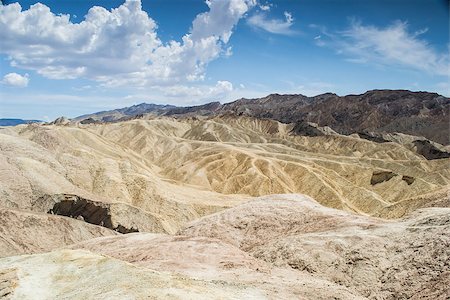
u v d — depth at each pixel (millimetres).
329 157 185250
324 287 28672
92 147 125188
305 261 35531
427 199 78500
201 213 88688
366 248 35125
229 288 25156
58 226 57781
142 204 85812
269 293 25578
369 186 144500
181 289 22422
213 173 140625
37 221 56156
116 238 47750
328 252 35688
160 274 25203
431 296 27078
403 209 81625
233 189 128375
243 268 33312
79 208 70125
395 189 135500
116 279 24094
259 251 40688
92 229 62062
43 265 28047
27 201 66812
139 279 23594
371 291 30688
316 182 125438
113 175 90875
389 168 171625
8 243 50969
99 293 22344
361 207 120312
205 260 34969
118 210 71750
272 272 33625
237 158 147125
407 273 30688
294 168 135875
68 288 24328
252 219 51125
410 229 36281
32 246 52594
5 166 71000
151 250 38375
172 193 94500
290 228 47344
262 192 122625
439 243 31859
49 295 23875
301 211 51000
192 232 51719
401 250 33594
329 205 116750
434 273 29375
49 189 70250
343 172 155875
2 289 24531
